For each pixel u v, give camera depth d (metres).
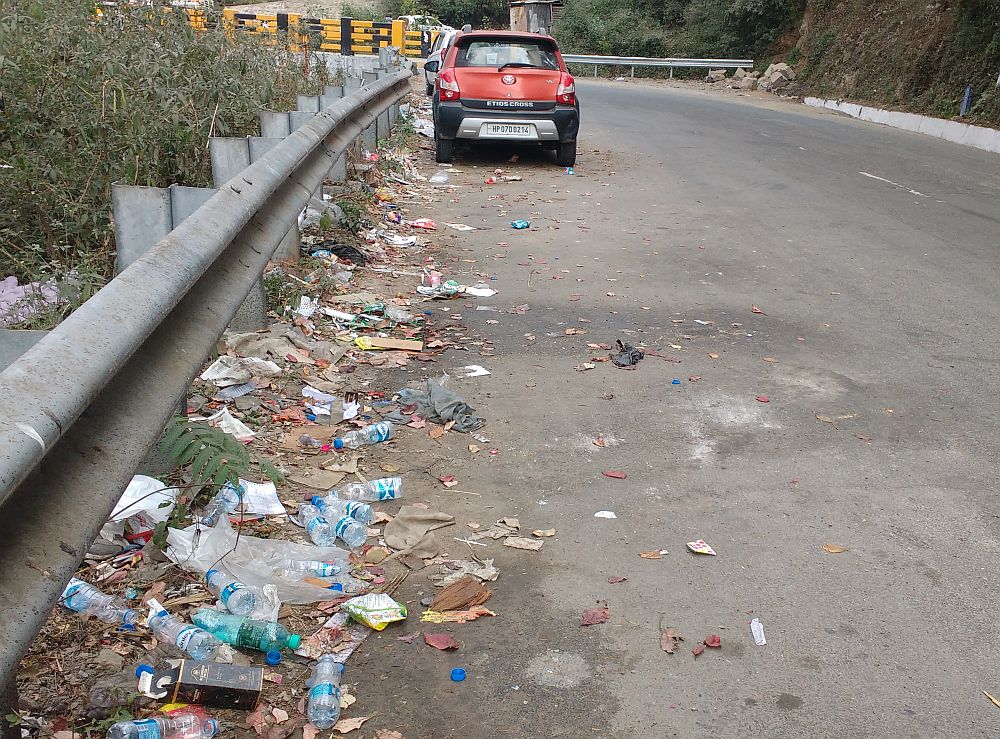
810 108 27.78
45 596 1.95
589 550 3.86
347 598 3.43
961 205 12.02
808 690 3.03
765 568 3.75
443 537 3.92
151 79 7.50
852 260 9.04
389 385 5.54
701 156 15.73
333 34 35.41
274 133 8.20
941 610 3.49
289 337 5.84
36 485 2.12
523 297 7.53
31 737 2.54
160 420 2.83
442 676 3.05
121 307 2.71
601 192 12.38
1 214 6.23
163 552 3.48
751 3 36.16
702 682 3.06
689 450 4.84
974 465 4.75
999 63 21.36
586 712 2.90
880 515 4.21
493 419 5.13
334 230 8.77
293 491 4.16
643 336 6.66
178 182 7.32
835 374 6.01
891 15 27.81
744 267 8.71
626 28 41.81
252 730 2.74
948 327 7.04
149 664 2.90
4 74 6.79
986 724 2.89
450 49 14.66
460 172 13.73
